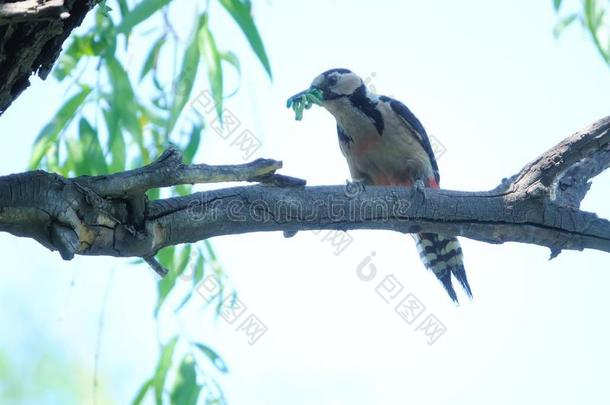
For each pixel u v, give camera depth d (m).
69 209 6.60
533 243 8.95
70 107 9.62
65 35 6.18
